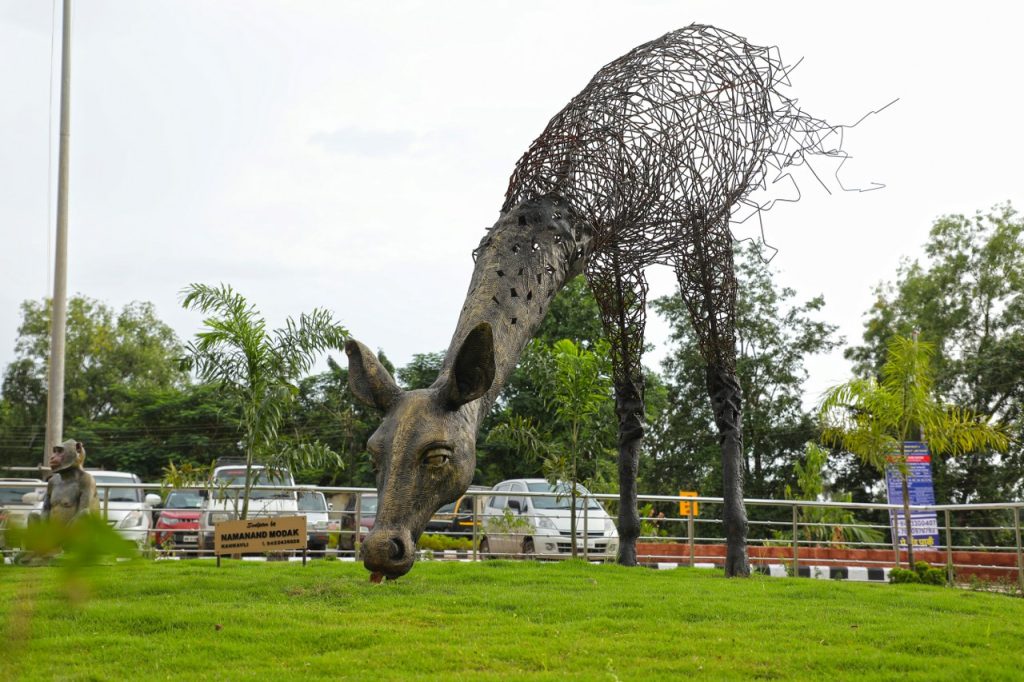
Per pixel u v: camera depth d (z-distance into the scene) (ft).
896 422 40.11
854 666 19.65
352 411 103.65
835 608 26.71
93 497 35.09
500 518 45.78
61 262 51.98
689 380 98.53
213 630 21.85
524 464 85.10
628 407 37.32
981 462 86.17
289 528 32.42
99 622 22.29
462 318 24.67
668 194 31.81
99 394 143.13
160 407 121.08
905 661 19.94
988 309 96.37
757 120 32.48
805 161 32.94
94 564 4.40
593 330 82.43
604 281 36.06
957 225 98.02
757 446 95.91
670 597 27.37
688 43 31.53
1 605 22.40
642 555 50.78
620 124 30.30
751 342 98.48
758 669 19.20
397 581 29.78
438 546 52.19
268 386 38.19
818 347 97.40
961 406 88.94
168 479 44.86
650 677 18.15
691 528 41.57
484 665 19.16
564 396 42.39
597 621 23.52
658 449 99.76
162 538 47.70
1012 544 81.35
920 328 94.48
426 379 98.84
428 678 17.69
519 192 29.22
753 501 41.45
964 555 44.47
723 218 33.94
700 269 33.96
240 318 37.86
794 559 41.19
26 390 140.77
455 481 19.67
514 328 25.00
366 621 23.21
